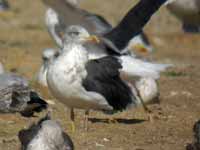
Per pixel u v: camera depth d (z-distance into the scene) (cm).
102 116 1602
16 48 2538
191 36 3009
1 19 3322
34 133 1206
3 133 1409
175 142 1377
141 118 1593
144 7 1559
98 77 1430
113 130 1465
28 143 1195
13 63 2255
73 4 1590
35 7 3659
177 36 3022
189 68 2314
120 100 1474
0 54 2375
